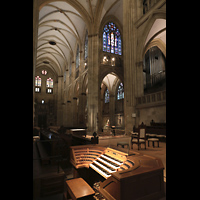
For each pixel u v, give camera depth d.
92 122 20.12
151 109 12.88
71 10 23.70
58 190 5.64
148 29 13.53
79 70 28.53
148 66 21.59
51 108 46.47
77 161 6.32
